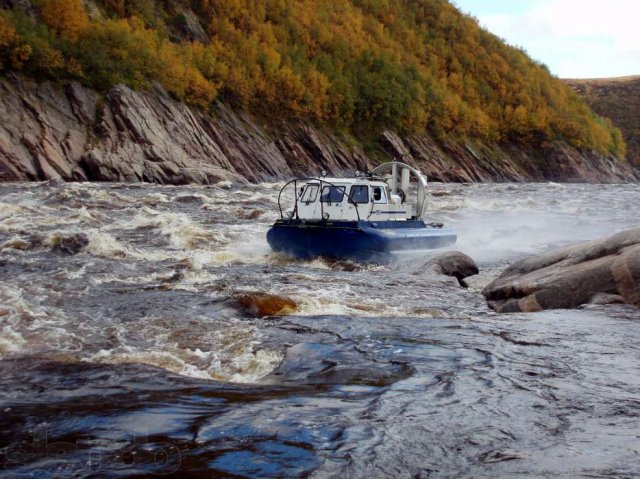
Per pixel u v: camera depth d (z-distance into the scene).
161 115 63.66
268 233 15.57
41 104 54.19
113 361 6.46
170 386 5.43
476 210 33.22
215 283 11.34
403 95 108.38
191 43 89.81
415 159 104.75
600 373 5.88
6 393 5.16
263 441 4.13
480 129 122.19
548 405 4.95
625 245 10.12
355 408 4.86
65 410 4.70
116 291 10.32
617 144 159.75
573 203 40.41
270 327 8.02
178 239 17.44
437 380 5.67
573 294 9.45
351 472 3.68
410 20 154.00
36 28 63.62
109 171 49.41
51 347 6.94
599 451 4.00
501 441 4.18
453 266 13.59
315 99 93.94
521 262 11.73
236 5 103.94
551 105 148.88
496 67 152.00
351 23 133.00
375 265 14.39
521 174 124.69
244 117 82.25
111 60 64.44
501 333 7.68
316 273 13.09
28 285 10.43
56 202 27.59
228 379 6.09
